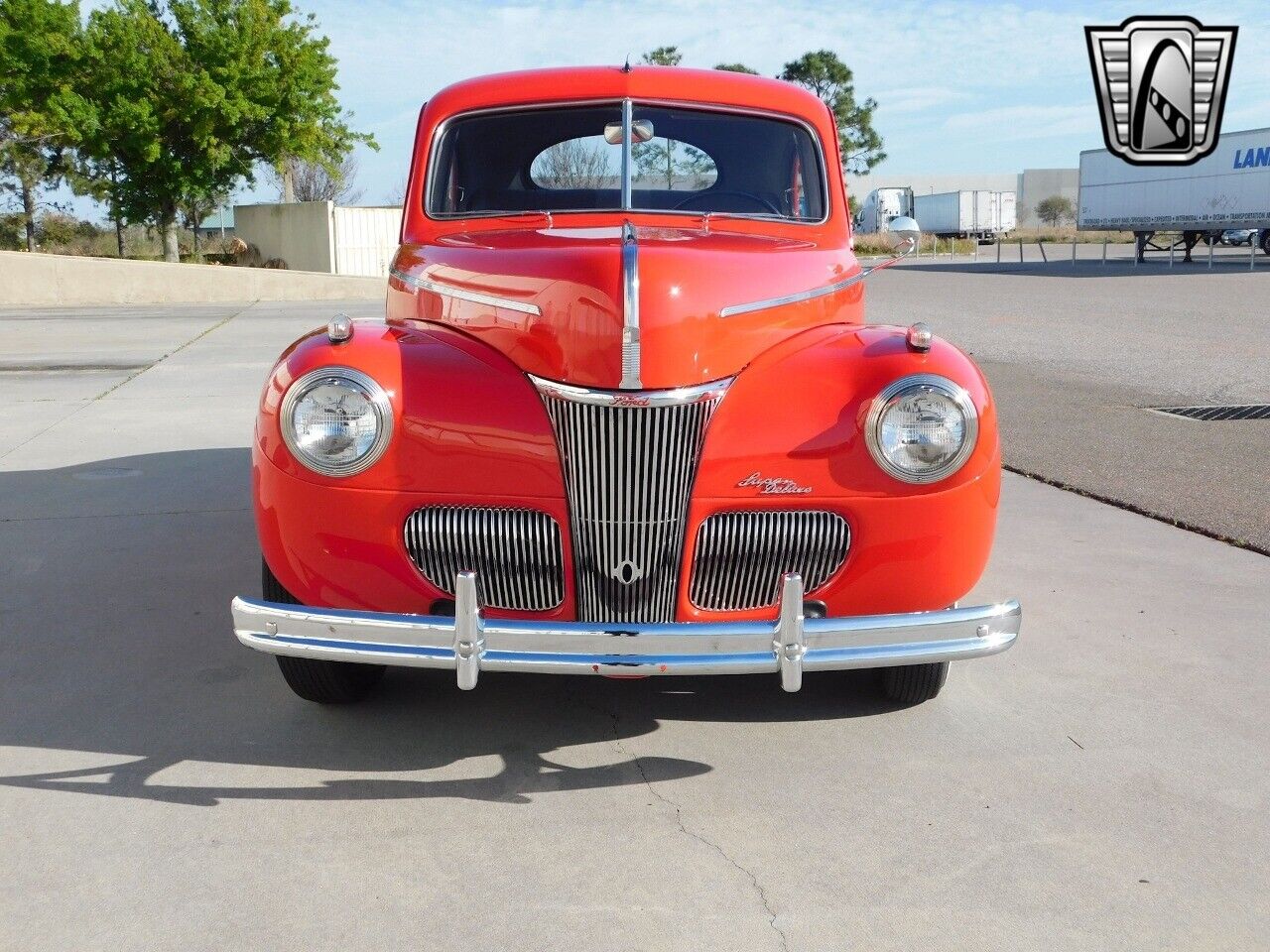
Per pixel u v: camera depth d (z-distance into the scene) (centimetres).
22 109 3100
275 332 1548
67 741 330
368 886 259
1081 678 380
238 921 245
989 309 1845
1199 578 484
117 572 487
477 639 273
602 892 258
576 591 304
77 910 248
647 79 421
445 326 334
